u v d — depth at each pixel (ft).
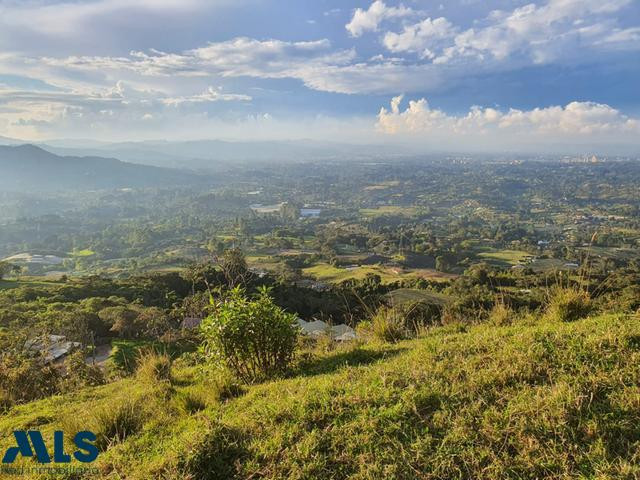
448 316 22.36
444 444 9.30
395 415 10.31
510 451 9.03
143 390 17.61
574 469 8.33
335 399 11.39
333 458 9.30
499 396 10.75
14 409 18.66
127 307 86.02
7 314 71.00
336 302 87.92
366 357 16.12
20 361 26.25
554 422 9.41
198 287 105.09
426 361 13.25
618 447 8.77
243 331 15.60
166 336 48.42
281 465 9.28
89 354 57.72
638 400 9.70
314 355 18.51
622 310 16.60
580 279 21.35
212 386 14.90
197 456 9.67
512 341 13.74
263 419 11.11
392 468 8.75
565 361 11.78
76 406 17.52
